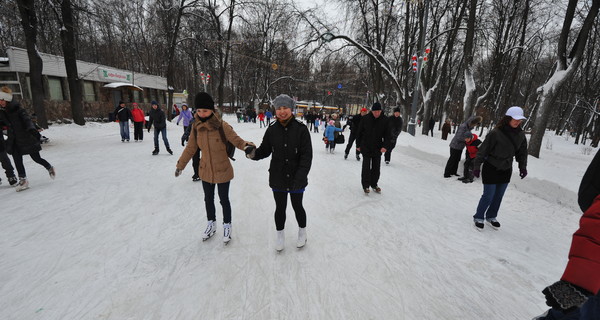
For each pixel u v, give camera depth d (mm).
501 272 2520
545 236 3324
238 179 5535
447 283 2342
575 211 4219
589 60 17531
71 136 10570
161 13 20203
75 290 2127
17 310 1901
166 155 7738
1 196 4164
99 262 2510
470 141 5648
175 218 3529
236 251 2764
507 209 4250
